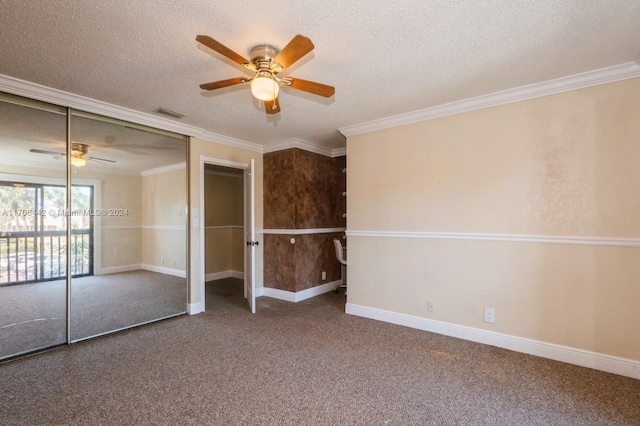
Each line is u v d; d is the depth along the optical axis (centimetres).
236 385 222
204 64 228
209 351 278
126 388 217
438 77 251
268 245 483
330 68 235
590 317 248
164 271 373
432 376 234
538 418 186
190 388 218
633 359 233
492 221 291
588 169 249
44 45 201
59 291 297
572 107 255
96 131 316
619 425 180
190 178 392
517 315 278
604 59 223
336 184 531
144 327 339
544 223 267
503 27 185
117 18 174
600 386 220
